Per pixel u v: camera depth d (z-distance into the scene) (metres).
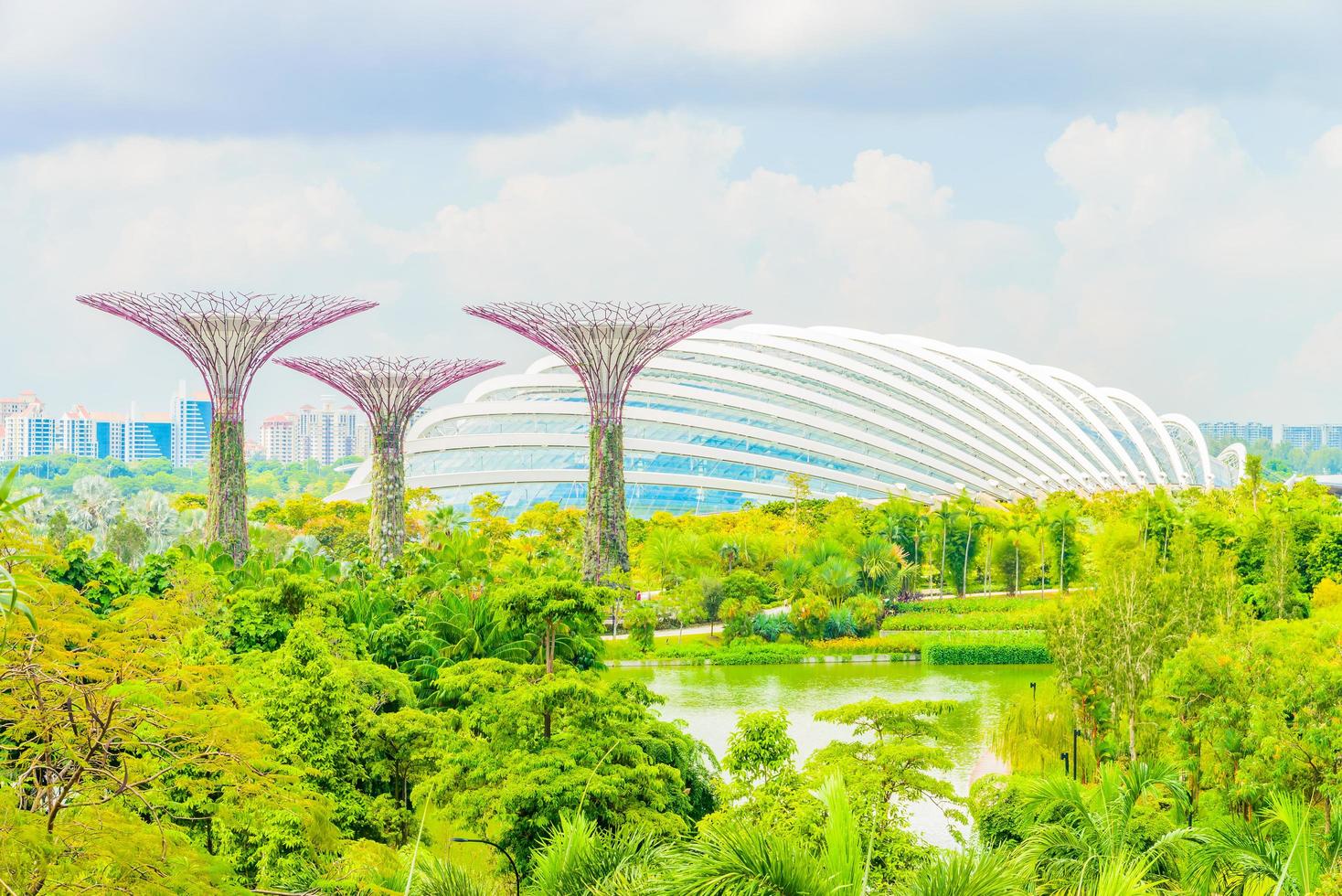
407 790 31.84
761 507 113.50
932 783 26.77
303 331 68.44
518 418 129.62
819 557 79.50
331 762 29.53
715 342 146.62
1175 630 42.38
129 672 19.89
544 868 18.75
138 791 19.73
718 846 14.66
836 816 14.77
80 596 21.64
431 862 18.50
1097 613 43.19
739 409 136.62
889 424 140.75
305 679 30.00
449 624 46.72
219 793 24.59
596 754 29.45
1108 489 149.00
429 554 65.94
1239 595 47.88
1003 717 49.22
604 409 69.88
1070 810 27.81
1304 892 20.59
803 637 70.31
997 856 14.65
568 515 102.69
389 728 30.78
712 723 49.53
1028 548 93.38
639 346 69.62
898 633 73.50
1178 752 35.28
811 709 52.88
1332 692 31.27
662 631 74.44
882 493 133.88
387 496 73.88
